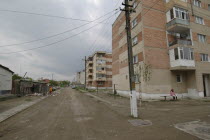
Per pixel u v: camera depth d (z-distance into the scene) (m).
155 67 17.80
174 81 18.72
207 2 22.67
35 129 6.30
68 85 148.12
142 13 18.64
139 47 19.03
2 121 7.73
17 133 5.80
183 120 7.48
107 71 55.41
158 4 19.92
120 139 4.99
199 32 20.42
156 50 18.41
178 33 20.55
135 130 5.98
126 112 10.04
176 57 17.75
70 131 5.96
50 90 29.22
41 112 10.26
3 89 18.75
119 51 26.67
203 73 19.30
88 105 13.62
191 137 5.04
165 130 5.89
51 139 5.09
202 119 7.59
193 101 15.52
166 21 19.83
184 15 19.27
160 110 10.58
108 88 54.69
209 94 20.45
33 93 27.77
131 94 8.87
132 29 21.39
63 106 13.04
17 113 9.97
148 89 16.88
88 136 5.34
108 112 10.10
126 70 23.27
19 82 23.64
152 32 18.72
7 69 19.64
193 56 18.47
